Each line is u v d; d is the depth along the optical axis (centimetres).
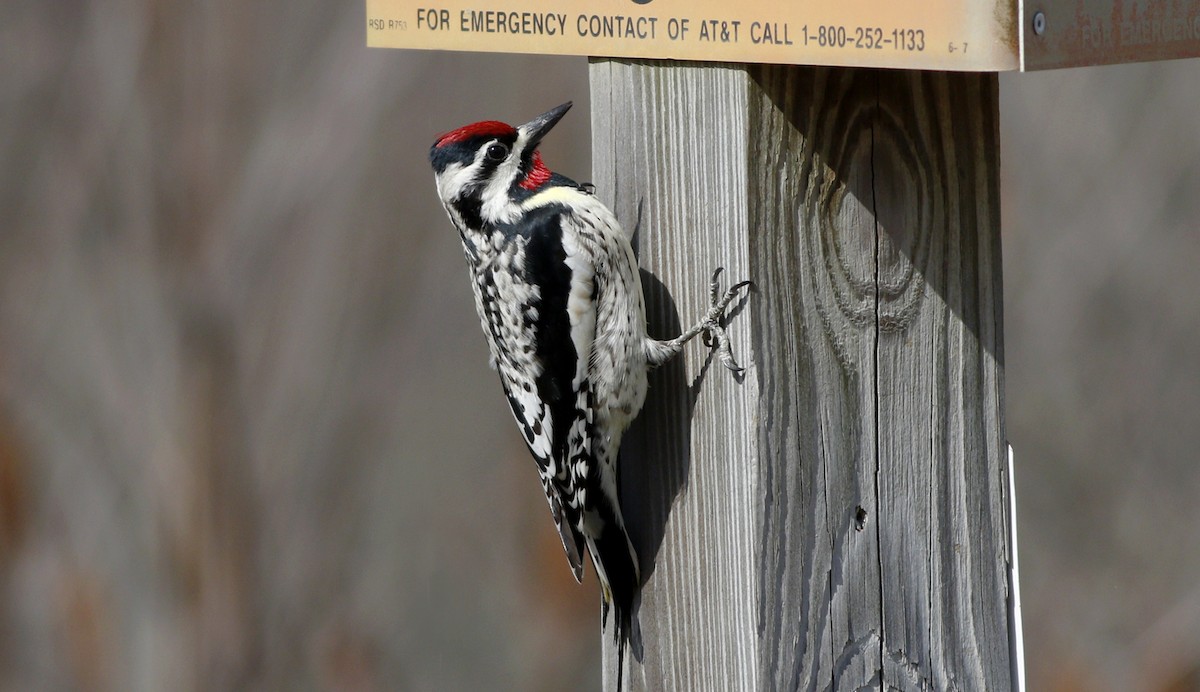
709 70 604
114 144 1323
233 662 1311
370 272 1381
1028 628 1240
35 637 1315
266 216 1346
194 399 1319
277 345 1350
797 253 602
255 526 1330
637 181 640
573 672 1373
